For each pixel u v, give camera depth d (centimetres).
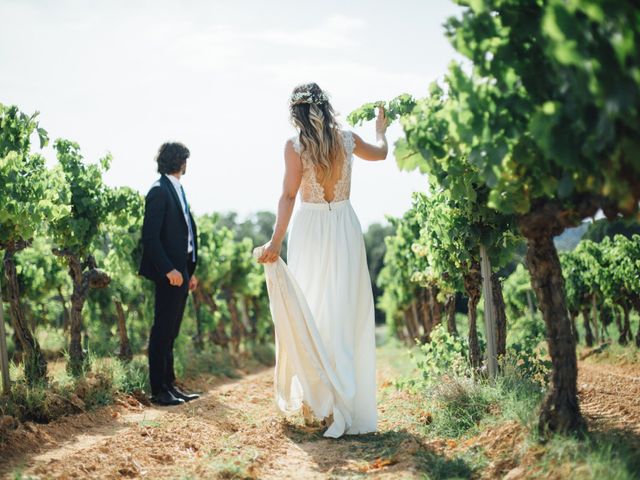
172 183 668
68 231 659
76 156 712
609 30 248
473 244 545
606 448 328
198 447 461
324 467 397
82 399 571
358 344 506
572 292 1069
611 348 911
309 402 486
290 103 498
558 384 367
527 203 352
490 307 552
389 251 1433
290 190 495
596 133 273
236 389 812
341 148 498
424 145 363
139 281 910
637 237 904
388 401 628
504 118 323
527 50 317
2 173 516
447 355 621
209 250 1177
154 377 649
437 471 361
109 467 393
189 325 1127
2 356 514
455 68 326
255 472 377
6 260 593
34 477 354
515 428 389
